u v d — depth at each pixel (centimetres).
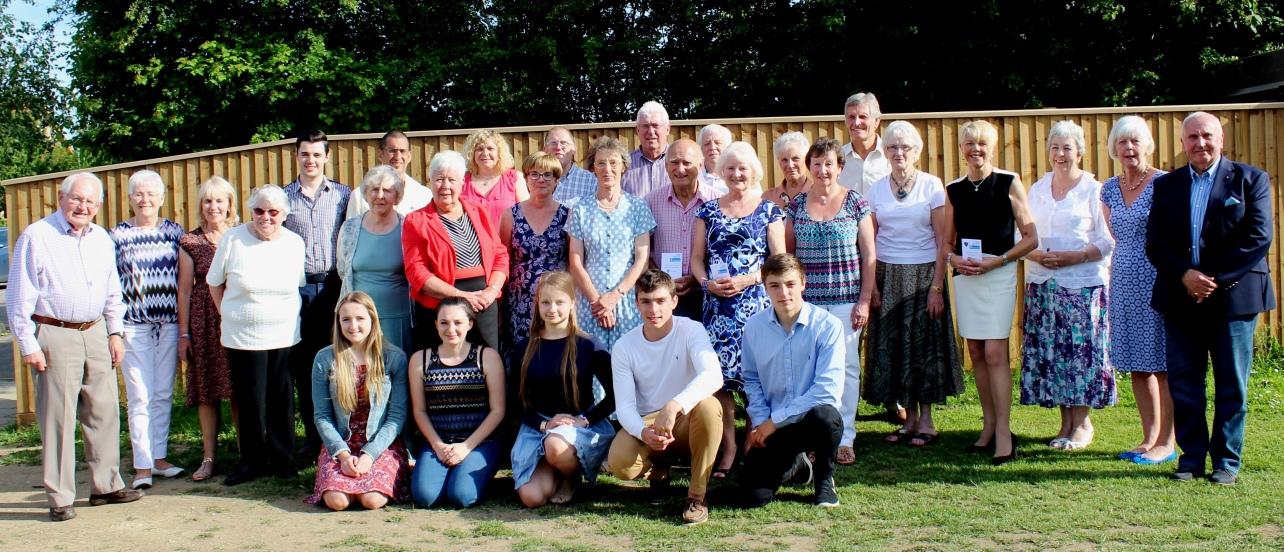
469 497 420
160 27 1209
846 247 477
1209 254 421
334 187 544
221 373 494
